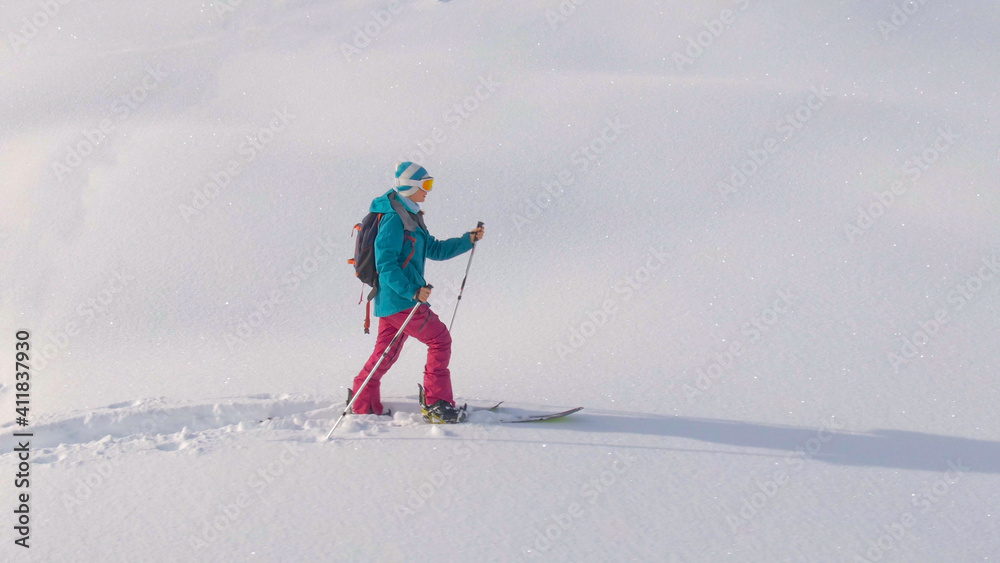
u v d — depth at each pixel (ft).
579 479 9.54
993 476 9.48
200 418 12.07
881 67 26.78
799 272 16.03
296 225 19.19
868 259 16.24
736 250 17.13
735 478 9.54
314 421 11.64
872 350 13.20
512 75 27.96
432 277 17.31
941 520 8.54
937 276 15.42
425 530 8.41
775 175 20.11
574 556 7.91
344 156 22.47
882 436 10.61
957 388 11.89
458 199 20.27
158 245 18.47
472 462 10.03
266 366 13.98
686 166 20.92
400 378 13.56
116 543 8.21
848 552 7.95
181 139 23.73
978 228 17.08
